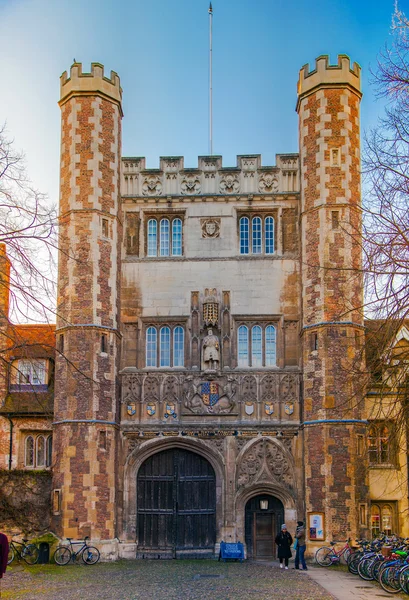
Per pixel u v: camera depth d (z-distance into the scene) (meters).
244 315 31.80
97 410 29.28
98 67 31.81
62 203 31.27
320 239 30.25
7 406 32.56
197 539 30.53
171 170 33.19
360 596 19.48
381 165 19.02
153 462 31.23
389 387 19.97
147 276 32.34
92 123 31.41
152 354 31.98
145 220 32.91
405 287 18.22
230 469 30.50
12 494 29.31
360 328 29.58
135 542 30.28
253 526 30.52
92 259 30.33
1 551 14.32
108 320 30.42
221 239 32.53
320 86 31.28
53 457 29.38
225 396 31.09
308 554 28.06
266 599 19.08
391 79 18.70
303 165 31.48
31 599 19.36
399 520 30.55
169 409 31.05
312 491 28.66
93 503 28.48
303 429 30.03
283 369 31.14
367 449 28.34
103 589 21.20
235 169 32.94
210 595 19.89
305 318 30.27
